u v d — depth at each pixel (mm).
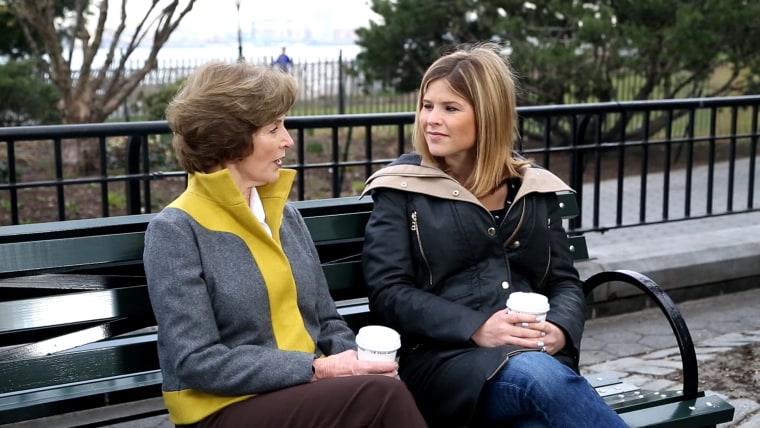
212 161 2262
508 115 2711
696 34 11594
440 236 2635
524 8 13156
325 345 2484
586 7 12773
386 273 2633
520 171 2799
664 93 13414
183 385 2186
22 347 2418
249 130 2250
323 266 2791
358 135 14906
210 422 2170
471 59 2691
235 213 2246
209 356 2125
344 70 15695
